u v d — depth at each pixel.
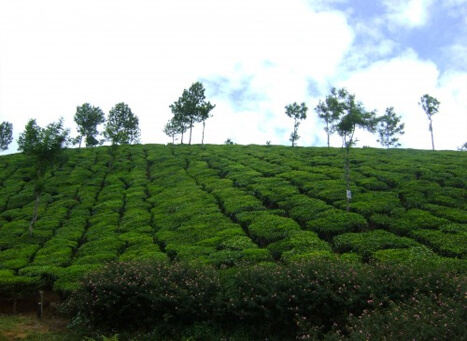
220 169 39.19
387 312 10.22
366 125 24.62
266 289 12.45
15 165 44.78
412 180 28.28
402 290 11.70
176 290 13.27
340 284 12.20
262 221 23.09
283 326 12.16
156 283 13.55
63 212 30.17
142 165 44.06
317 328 10.98
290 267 13.64
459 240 17.72
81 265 19.45
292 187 29.31
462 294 9.74
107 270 14.95
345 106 24.31
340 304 11.64
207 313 12.84
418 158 36.56
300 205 25.12
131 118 61.91
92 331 13.40
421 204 23.42
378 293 11.72
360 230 21.06
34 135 28.34
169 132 63.06
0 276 18.09
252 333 12.21
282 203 26.12
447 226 19.47
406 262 14.69
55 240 24.41
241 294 12.84
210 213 26.08
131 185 37.06
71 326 14.02
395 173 30.38
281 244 19.39
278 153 44.78
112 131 43.84
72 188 36.19
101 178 39.34
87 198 33.34
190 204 28.58
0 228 27.28
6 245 24.47
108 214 28.75
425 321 8.86
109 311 13.52
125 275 14.23
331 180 30.02
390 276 12.30
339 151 43.75
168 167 42.16
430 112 50.97
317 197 26.91
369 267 13.44
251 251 18.64
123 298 13.59
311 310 11.82
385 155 39.44
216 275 14.26
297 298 11.88
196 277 14.14
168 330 12.79
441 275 11.92
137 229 25.05
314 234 20.33
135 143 60.75
